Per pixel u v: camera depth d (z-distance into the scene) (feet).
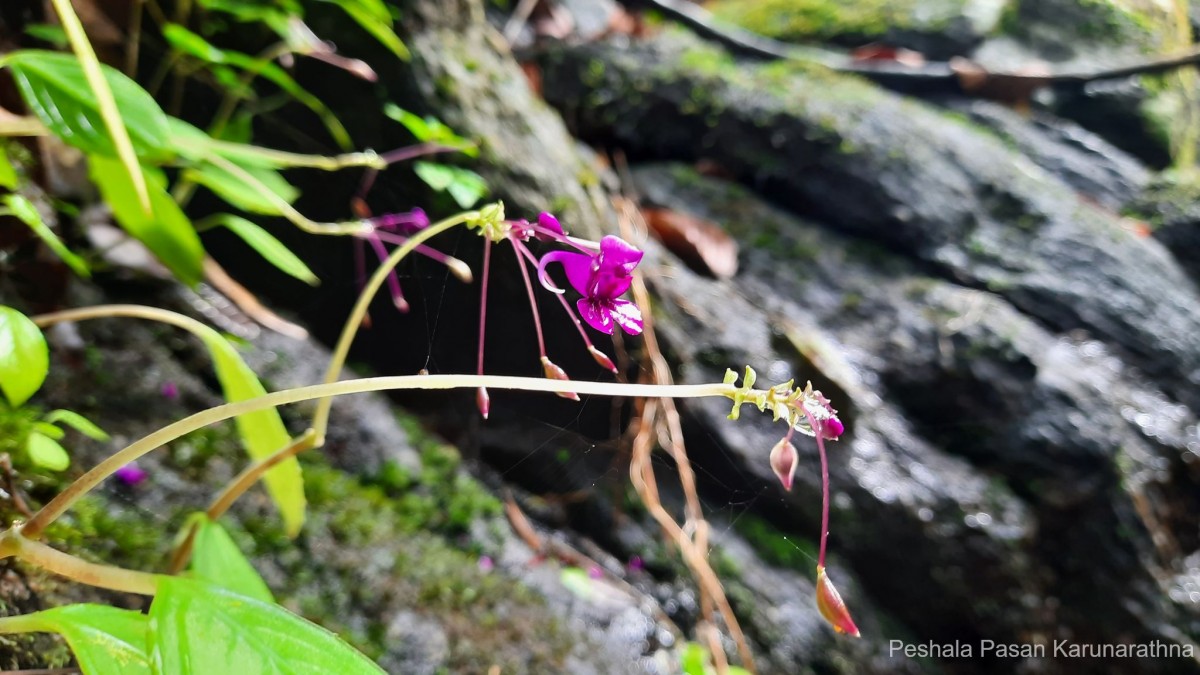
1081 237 1.60
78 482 0.43
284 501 0.70
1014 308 1.48
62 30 0.86
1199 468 1.39
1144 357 1.48
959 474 1.28
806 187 1.60
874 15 2.19
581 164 1.30
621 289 0.48
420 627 0.83
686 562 1.09
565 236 0.49
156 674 0.37
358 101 1.06
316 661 0.39
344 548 0.86
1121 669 1.26
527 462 1.09
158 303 0.95
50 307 0.84
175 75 1.02
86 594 0.64
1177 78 2.14
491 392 1.08
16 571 0.60
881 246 1.56
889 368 1.35
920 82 2.00
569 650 0.90
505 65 1.29
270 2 1.03
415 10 1.14
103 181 0.70
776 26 2.22
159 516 0.76
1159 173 1.95
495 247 0.98
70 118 0.53
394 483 0.98
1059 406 1.34
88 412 0.81
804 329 1.35
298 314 1.07
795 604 1.12
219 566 0.59
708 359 1.20
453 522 0.98
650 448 1.10
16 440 0.70
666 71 1.71
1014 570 1.22
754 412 1.19
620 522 1.09
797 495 1.17
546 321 1.03
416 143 1.07
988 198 1.63
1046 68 2.12
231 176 0.80
